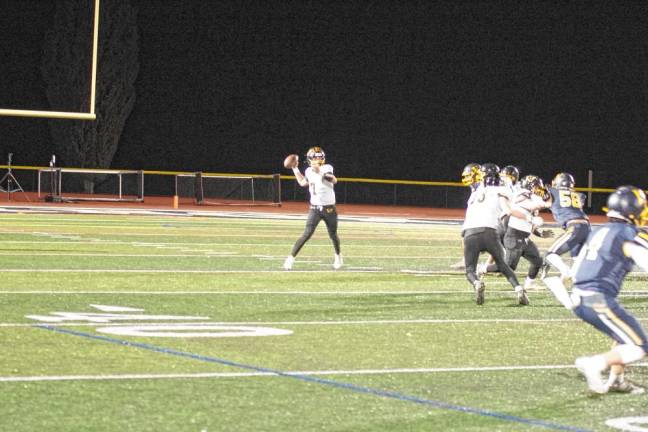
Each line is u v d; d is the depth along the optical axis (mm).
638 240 19125
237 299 32938
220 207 104250
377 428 17031
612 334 19375
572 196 35781
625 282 41969
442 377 21297
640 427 17516
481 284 32781
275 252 51750
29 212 84312
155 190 122188
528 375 21750
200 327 26875
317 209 42875
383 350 24234
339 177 129625
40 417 17125
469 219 33250
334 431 16797
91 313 28906
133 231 65062
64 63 117250
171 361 22094
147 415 17453
